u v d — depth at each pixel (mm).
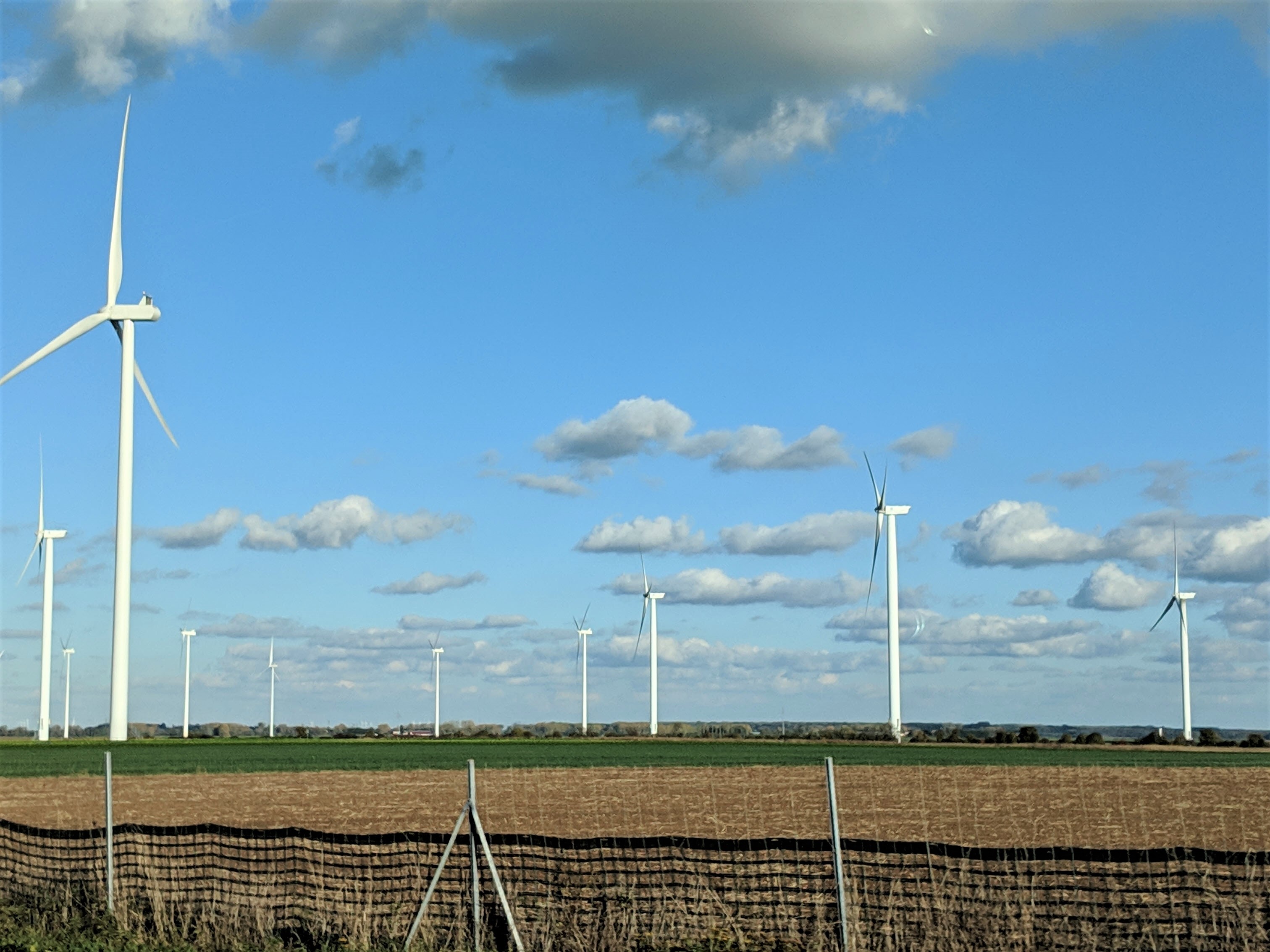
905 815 34656
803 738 116500
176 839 19719
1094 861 16094
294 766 64312
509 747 91938
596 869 18328
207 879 18516
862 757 74125
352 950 15000
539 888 17047
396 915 15953
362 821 34938
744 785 48594
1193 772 56906
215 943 15969
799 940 14336
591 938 14891
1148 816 34188
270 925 16328
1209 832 29641
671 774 56188
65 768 62688
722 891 15961
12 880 20156
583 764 65812
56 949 15727
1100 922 14266
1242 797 41094
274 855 20359
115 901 18000
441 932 15742
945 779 51406
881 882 15984
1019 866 16438
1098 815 34656
